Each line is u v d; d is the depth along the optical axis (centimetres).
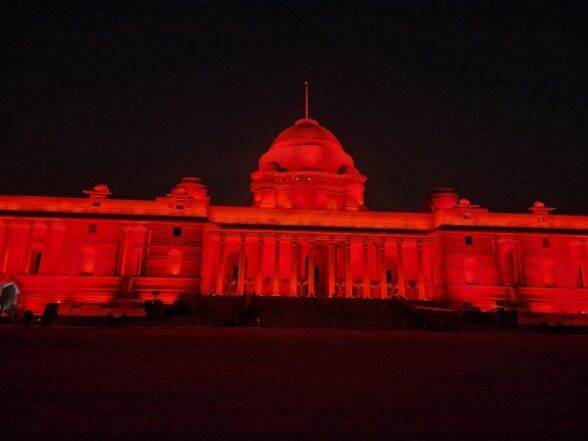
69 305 5300
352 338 3136
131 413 1274
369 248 7012
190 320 4491
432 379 1814
